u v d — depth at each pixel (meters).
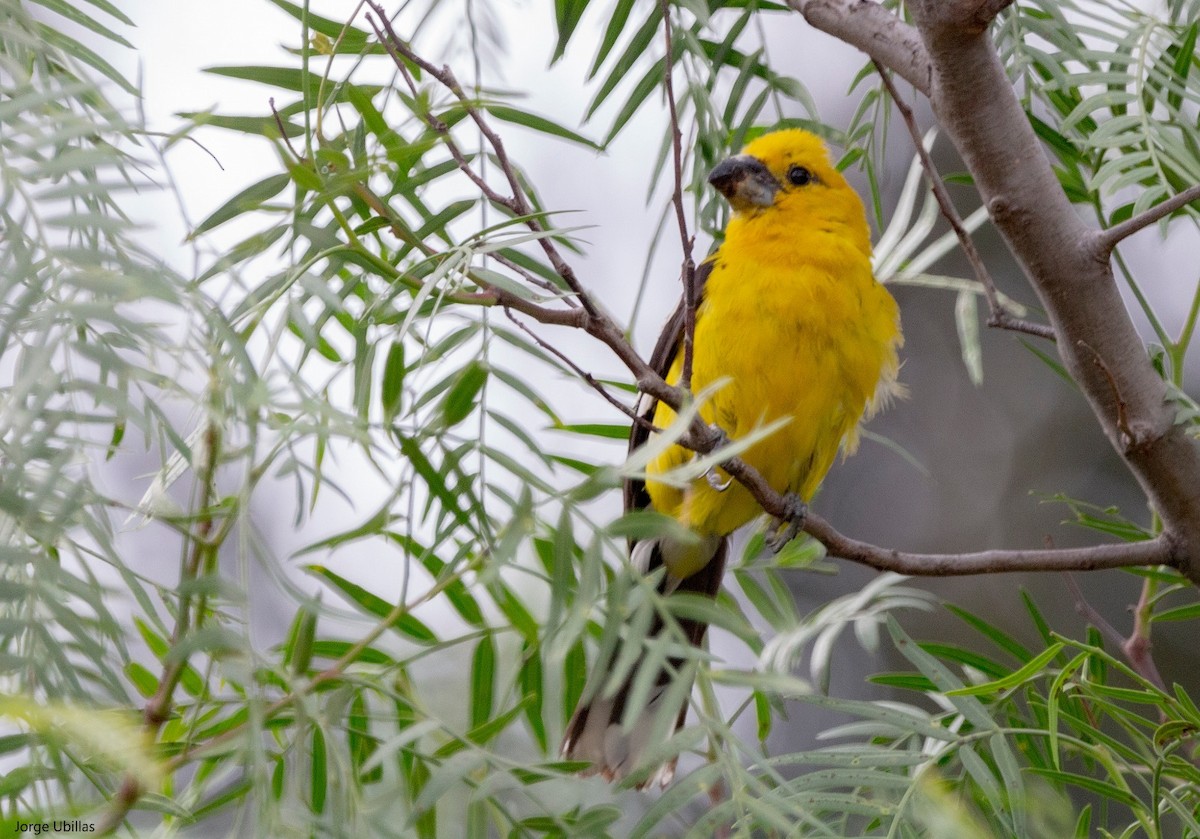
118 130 3.97
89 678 3.79
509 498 4.77
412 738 4.39
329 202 5.31
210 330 4.00
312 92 6.86
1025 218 6.96
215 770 5.18
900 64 7.41
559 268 6.30
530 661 6.16
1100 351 7.03
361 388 5.22
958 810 5.70
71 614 3.69
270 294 5.10
